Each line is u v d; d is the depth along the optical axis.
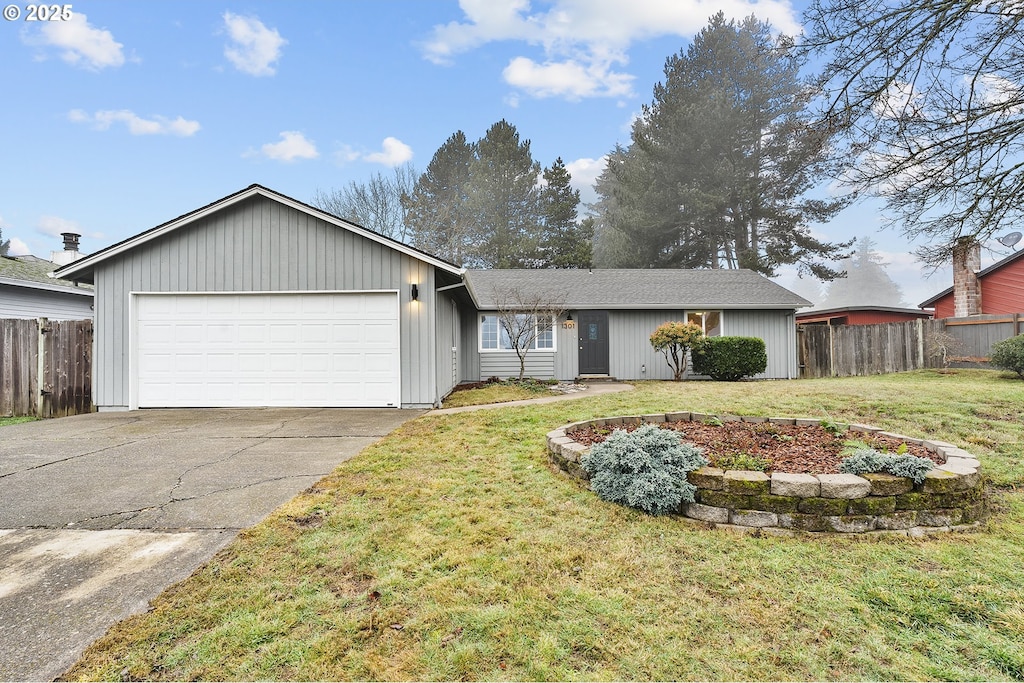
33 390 8.05
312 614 2.16
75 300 12.52
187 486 3.88
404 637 2.02
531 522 3.16
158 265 8.17
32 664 1.86
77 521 3.20
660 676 1.82
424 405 8.05
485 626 2.09
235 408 8.08
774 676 1.82
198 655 1.91
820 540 2.94
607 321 13.02
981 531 3.07
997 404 6.00
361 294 8.16
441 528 3.06
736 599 2.31
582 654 1.93
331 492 3.70
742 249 21.53
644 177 22.81
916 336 12.20
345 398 8.12
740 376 11.73
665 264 23.28
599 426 5.06
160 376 8.13
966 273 13.94
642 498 3.27
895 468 3.15
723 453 3.88
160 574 2.51
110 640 2.00
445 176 28.91
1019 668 1.85
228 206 8.15
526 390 9.83
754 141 20.45
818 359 13.02
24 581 2.45
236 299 8.19
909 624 2.12
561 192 27.25
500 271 15.88
